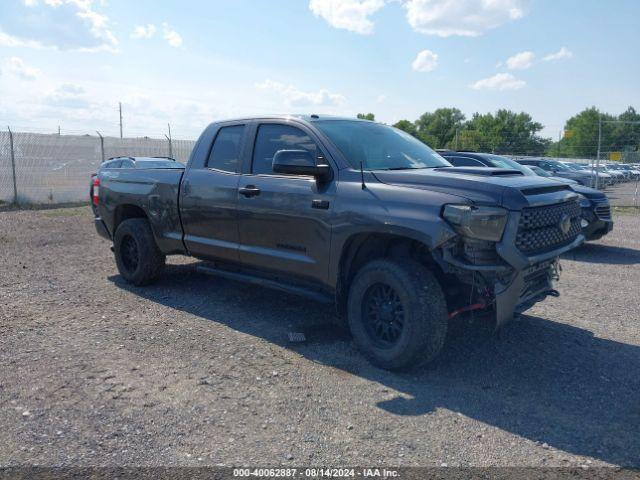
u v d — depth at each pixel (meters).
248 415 3.60
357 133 5.20
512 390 4.04
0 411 3.61
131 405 3.71
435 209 4.02
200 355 4.62
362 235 4.49
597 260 9.56
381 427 3.47
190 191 5.89
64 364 4.39
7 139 18.48
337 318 5.65
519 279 4.04
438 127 88.06
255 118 5.57
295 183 4.97
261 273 5.46
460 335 5.19
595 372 4.40
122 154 21.72
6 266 8.16
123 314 5.75
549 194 4.38
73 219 14.70
